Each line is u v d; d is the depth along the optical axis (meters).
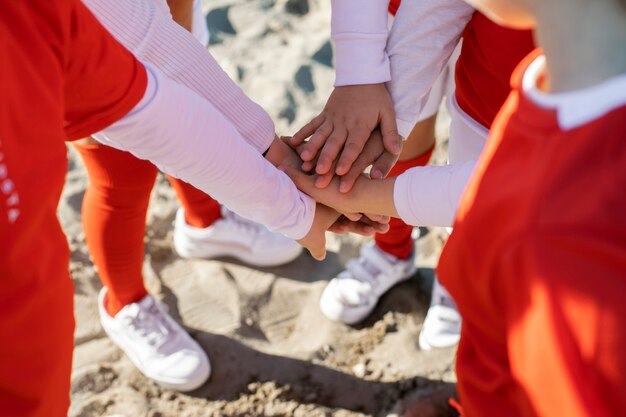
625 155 0.75
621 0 0.75
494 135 0.94
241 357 2.20
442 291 2.20
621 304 0.74
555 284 0.76
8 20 0.95
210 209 2.33
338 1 1.59
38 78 0.97
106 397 2.11
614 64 0.78
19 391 1.06
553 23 0.79
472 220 0.90
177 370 2.10
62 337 1.11
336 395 2.11
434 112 1.97
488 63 1.51
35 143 0.97
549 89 0.84
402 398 2.09
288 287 2.37
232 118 1.53
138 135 1.22
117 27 1.32
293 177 1.61
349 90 1.62
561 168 0.78
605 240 0.75
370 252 2.28
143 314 2.13
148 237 2.47
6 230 0.95
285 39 3.06
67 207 2.55
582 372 0.75
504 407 0.97
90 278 2.38
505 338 0.92
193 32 2.09
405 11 1.61
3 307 0.99
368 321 2.28
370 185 1.56
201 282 2.38
